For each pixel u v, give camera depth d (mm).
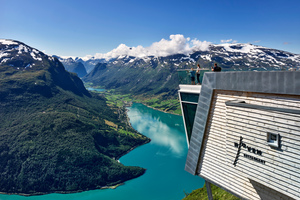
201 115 17203
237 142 14227
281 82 12039
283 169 11641
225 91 15633
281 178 11719
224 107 15688
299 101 11445
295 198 11094
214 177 16516
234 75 14570
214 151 16453
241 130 13922
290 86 11633
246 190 14320
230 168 15117
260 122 12750
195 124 17797
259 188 13656
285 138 11531
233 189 15156
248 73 13695
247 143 13562
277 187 11922
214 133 16438
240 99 14625
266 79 12766
